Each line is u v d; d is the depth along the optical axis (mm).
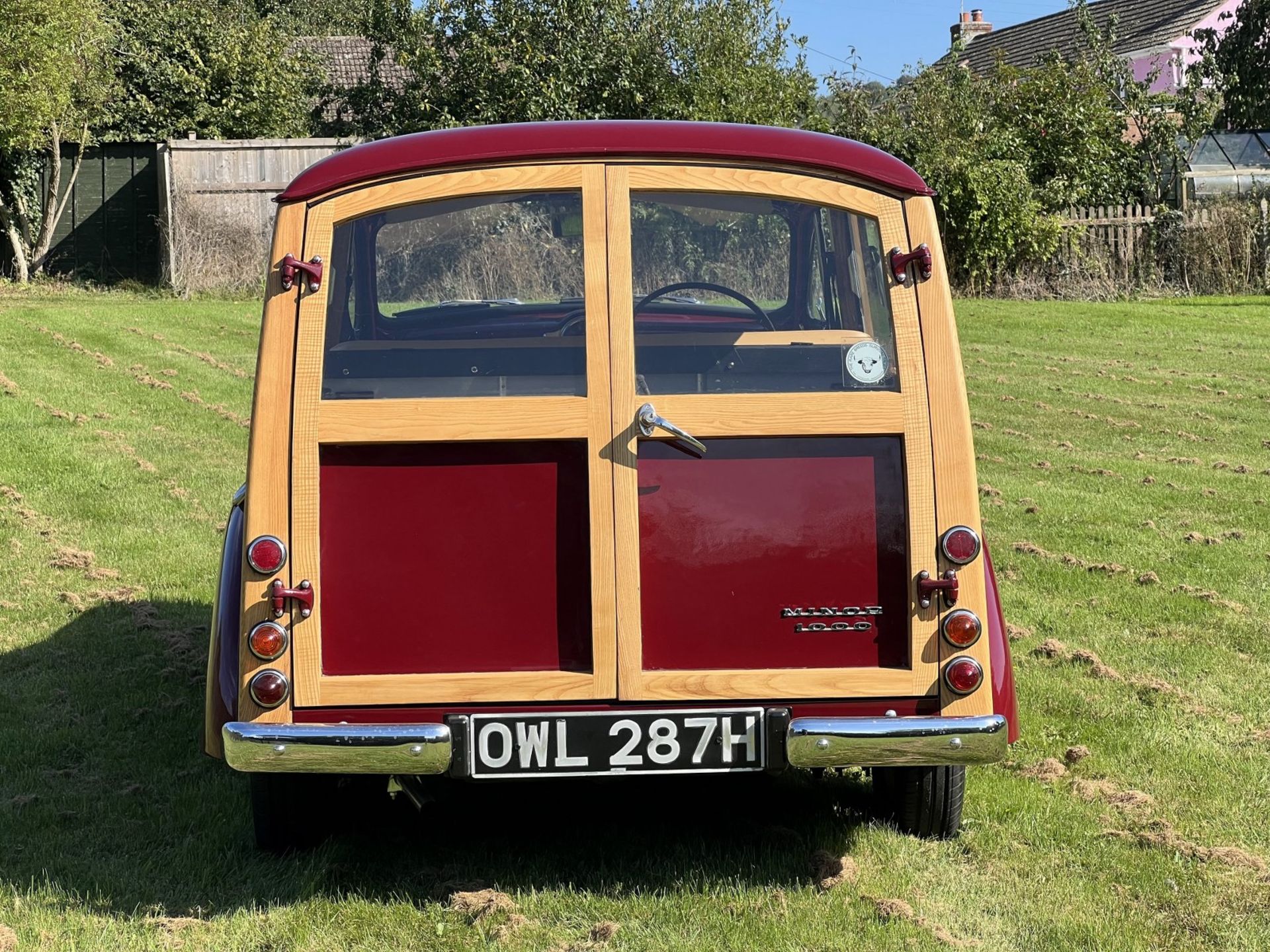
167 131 21812
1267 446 9586
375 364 3312
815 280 3566
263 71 22578
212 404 10461
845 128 19438
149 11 22016
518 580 3291
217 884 3611
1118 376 12422
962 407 3299
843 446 3311
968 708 3301
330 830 3854
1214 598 6203
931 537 3295
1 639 5637
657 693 3285
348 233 3377
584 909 3465
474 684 3271
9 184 19781
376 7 18953
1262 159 21641
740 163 3344
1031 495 8227
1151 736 4617
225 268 18547
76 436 9250
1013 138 19453
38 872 3660
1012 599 6238
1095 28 22297
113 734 4703
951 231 18500
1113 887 3566
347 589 3266
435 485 3275
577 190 3328
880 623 3320
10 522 7344
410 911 3455
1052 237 18719
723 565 3295
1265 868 3652
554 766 3260
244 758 3178
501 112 18516
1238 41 25641
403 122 18969
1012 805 4078
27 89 16859
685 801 4211
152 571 6625
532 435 3266
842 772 4477
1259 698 4980
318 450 3246
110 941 3283
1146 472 8797
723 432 3281
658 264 3418
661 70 18562
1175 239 19250
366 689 3252
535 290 3355
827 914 3406
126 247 20719
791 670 3305
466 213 3367
